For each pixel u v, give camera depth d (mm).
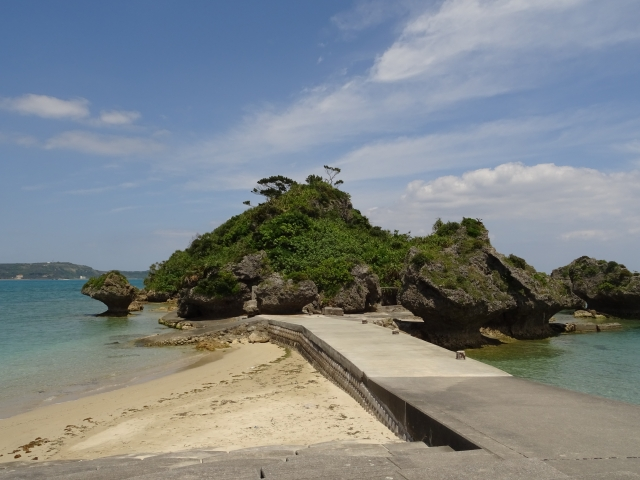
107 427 13086
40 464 9070
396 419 9898
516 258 35656
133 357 25938
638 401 17141
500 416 8219
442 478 5285
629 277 52125
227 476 5684
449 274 29688
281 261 45938
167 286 70250
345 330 22578
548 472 5449
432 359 14594
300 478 5355
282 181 79688
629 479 5312
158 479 5656
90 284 52375
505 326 35312
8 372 21891
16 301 80250
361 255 50250
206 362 23719
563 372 22953
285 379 17875
